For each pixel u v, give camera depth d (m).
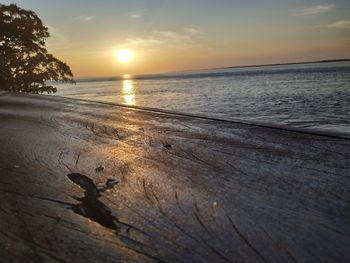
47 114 7.61
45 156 3.77
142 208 2.25
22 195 2.59
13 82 34.28
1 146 4.35
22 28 34.00
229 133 4.44
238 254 1.63
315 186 2.43
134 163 3.34
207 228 1.92
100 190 2.63
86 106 8.97
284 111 30.94
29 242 1.85
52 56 36.38
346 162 2.92
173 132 4.75
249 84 97.12
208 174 2.87
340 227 1.83
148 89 105.81
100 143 4.35
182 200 2.35
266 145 3.69
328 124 22.23
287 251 1.63
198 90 80.69
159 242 1.79
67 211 2.26
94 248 1.76
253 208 2.14
